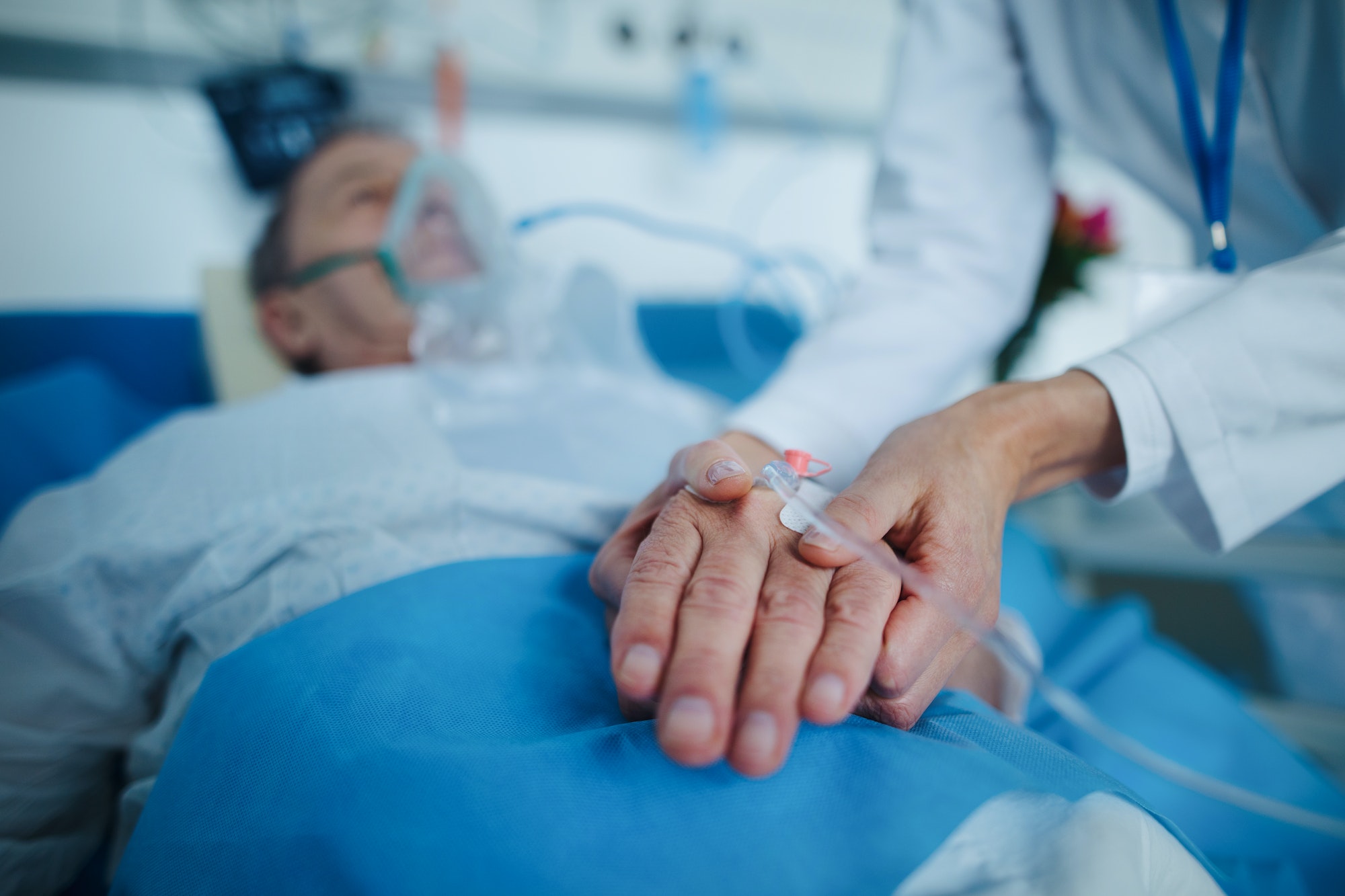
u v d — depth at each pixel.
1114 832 0.32
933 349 0.75
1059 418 0.49
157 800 0.41
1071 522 1.34
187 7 1.34
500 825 0.33
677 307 1.66
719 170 1.83
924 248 0.78
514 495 0.64
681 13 1.73
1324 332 0.47
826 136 1.93
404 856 0.32
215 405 1.28
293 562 0.58
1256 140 0.63
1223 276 0.61
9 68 1.25
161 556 0.59
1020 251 0.80
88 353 1.25
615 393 1.03
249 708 0.42
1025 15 0.72
